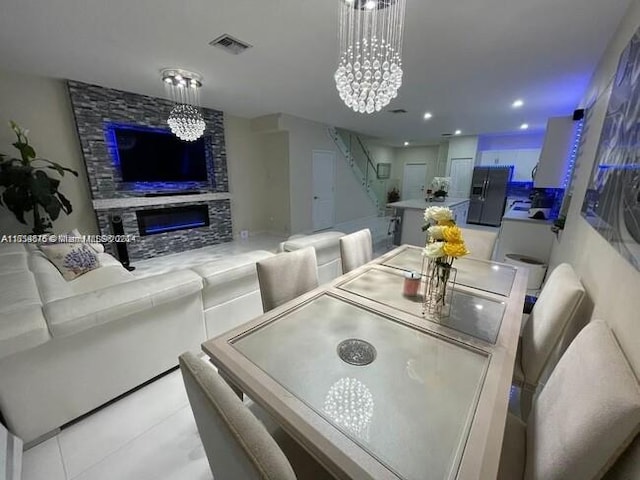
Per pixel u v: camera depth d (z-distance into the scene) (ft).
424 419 2.56
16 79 10.59
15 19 6.63
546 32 7.15
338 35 7.34
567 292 4.03
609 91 5.67
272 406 2.69
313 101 14.14
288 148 18.56
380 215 30.17
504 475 3.01
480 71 9.82
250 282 7.32
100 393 5.21
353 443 2.32
